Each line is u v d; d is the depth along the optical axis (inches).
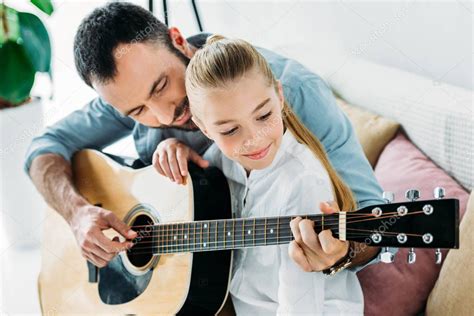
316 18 64.1
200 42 60.4
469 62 55.7
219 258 53.7
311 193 52.1
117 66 56.4
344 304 51.1
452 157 51.0
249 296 55.7
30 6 68.7
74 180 62.4
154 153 57.3
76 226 59.6
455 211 35.8
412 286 49.3
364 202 52.5
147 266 55.9
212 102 52.1
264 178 54.4
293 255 46.3
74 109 72.8
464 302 45.1
